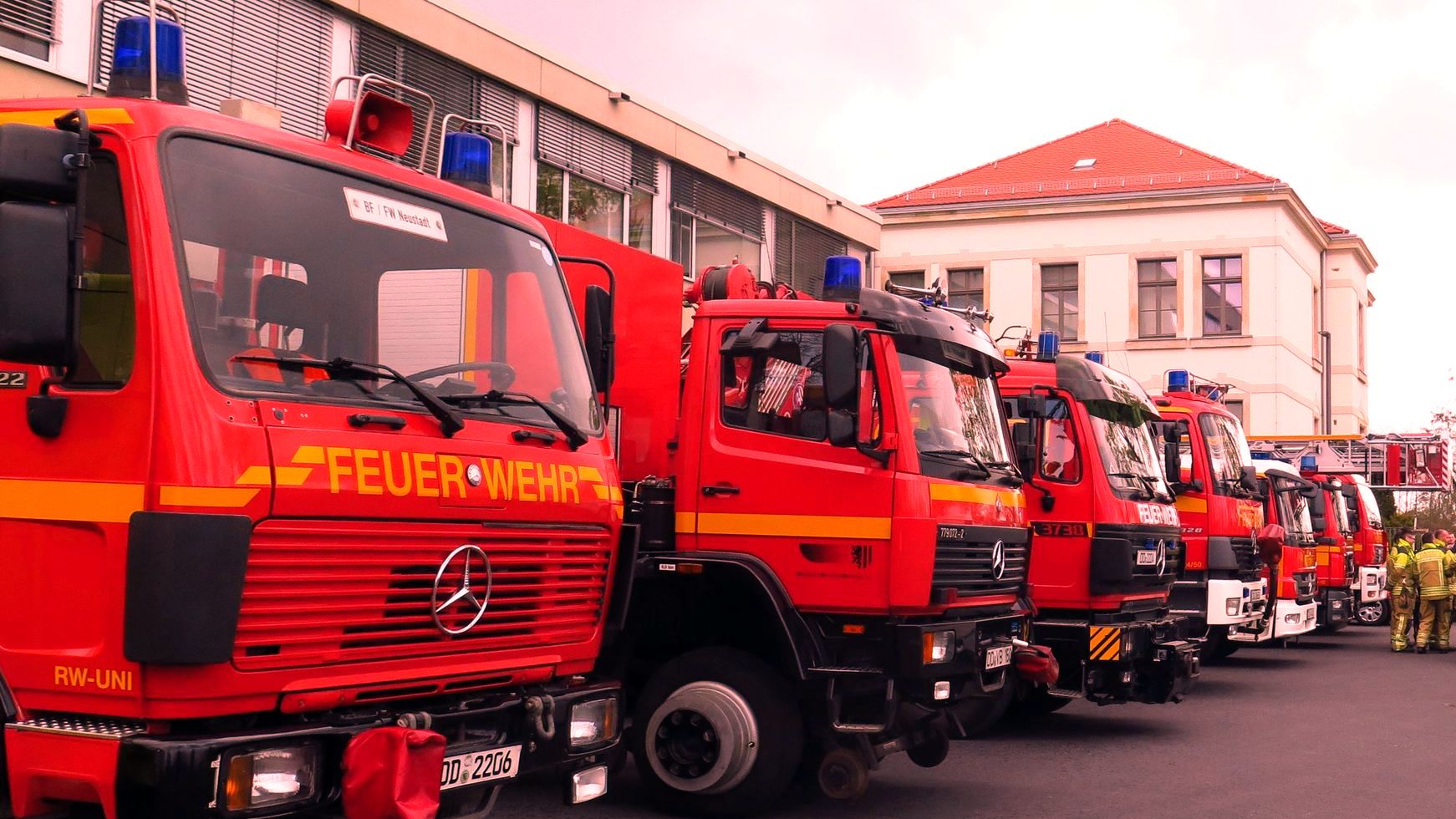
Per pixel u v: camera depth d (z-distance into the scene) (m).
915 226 40.78
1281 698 14.45
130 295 4.21
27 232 3.96
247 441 4.20
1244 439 15.44
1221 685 15.73
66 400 4.20
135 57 4.95
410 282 5.08
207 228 4.40
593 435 5.68
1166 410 14.47
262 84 14.04
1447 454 29.44
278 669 4.26
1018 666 8.66
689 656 7.79
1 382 4.32
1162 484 11.99
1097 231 39.41
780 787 7.57
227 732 4.13
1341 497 23.73
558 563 5.37
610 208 20.11
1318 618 21.91
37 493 4.21
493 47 17.34
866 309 7.76
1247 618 14.64
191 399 4.13
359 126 5.43
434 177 5.74
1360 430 49.38
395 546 4.58
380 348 4.89
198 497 4.06
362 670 4.51
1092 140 42.72
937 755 8.98
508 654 5.11
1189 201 38.53
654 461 8.27
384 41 15.77
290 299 4.60
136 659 3.99
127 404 4.12
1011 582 8.48
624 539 5.99
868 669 7.45
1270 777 9.44
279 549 4.23
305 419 4.39
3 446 4.30
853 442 7.48
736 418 7.96
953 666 7.63
